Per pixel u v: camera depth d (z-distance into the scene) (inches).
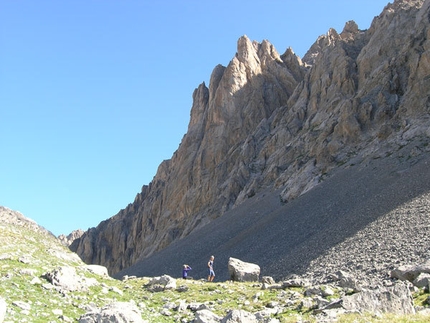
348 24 6845.5
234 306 1199.6
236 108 6919.3
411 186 2795.3
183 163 7209.6
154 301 1282.0
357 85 5428.2
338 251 2167.8
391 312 910.4
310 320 892.6
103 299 1104.2
